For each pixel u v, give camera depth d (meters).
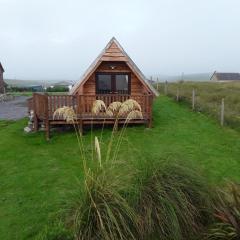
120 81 20.42
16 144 16.66
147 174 7.57
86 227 6.79
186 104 25.30
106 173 7.46
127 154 10.03
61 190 10.68
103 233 6.53
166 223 7.05
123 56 19.66
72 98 17.72
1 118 26.28
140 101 18.55
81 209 7.03
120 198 6.95
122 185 7.31
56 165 13.23
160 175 7.47
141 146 15.10
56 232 6.74
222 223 7.17
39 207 9.64
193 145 15.23
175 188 7.29
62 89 56.53
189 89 39.22
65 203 7.93
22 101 41.94
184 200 7.30
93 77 20.16
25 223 8.83
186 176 7.69
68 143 16.33
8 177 12.23
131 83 20.41
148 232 6.94
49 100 17.48
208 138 16.41
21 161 14.02
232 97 29.88
